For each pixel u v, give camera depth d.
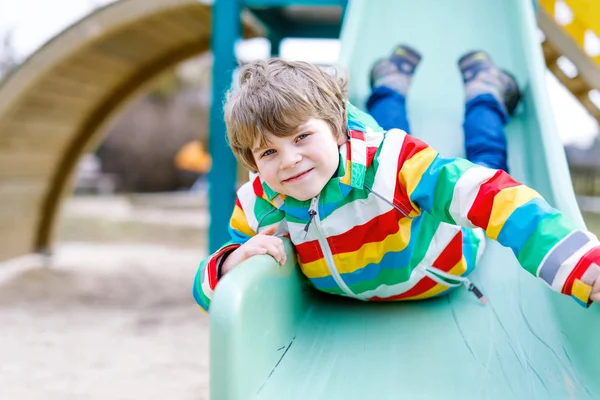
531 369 1.22
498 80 1.96
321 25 4.61
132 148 18.36
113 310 4.69
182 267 6.67
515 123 1.96
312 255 1.39
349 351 1.30
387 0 2.35
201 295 1.27
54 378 3.04
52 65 4.82
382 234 1.33
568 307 1.31
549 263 1.10
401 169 1.29
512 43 2.17
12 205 6.11
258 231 1.41
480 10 2.27
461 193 1.21
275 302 1.25
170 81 18.47
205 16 5.04
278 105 1.19
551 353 1.27
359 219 1.32
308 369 1.24
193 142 18.86
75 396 2.78
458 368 1.23
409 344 1.32
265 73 1.27
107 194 17.11
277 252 1.25
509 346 1.30
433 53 2.21
